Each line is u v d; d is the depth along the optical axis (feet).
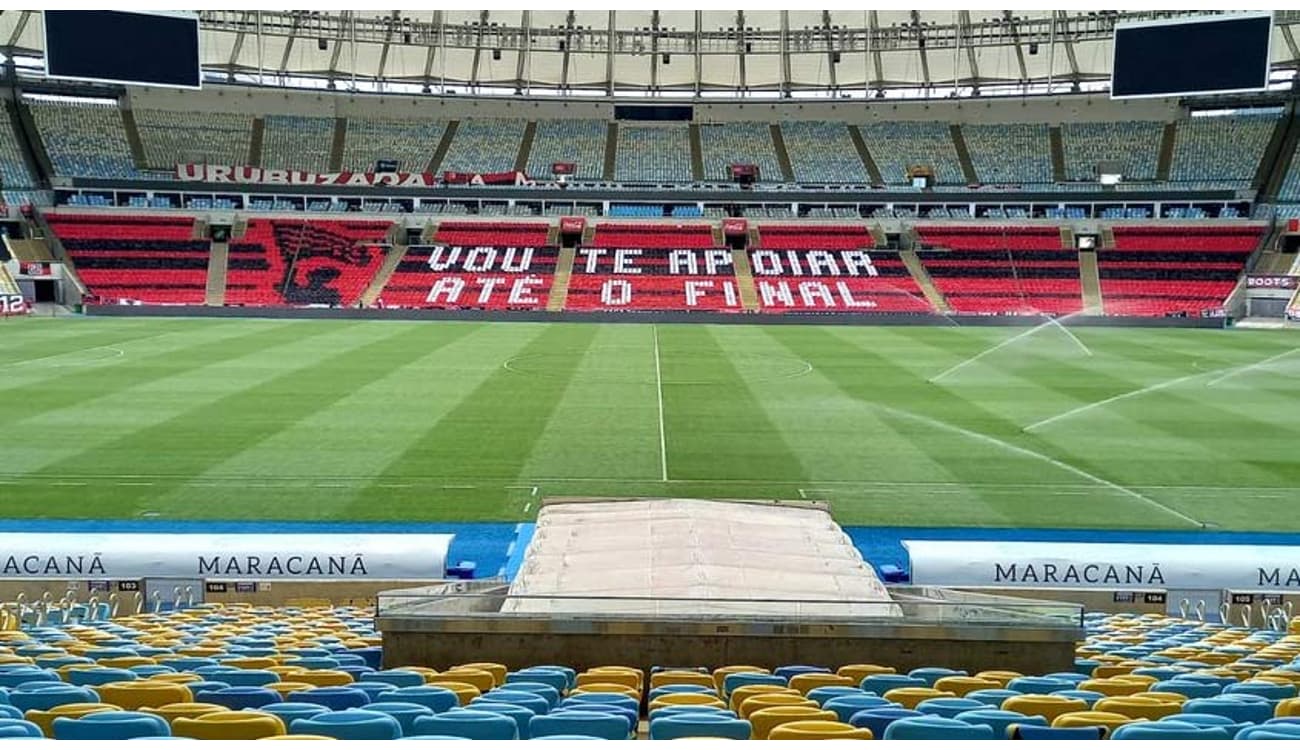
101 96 246.06
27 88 238.48
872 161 256.93
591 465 79.66
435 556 53.57
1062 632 31.99
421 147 257.96
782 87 262.06
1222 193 228.43
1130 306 212.84
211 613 48.34
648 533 43.01
